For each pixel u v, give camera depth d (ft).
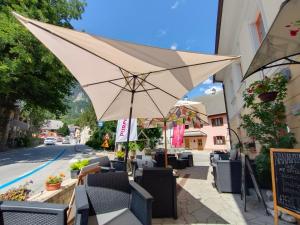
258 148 22.88
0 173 29.40
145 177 12.10
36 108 70.79
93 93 13.75
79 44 9.24
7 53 43.45
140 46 9.11
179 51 9.32
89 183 9.22
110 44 9.09
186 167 34.09
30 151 74.43
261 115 14.49
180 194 17.16
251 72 11.75
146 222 7.36
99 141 86.17
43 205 6.21
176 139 30.68
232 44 31.09
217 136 93.81
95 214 8.68
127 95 14.67
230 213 12.65
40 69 47.57
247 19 22.44
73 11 56.54
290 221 10.96
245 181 14.15
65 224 5.91
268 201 14.21
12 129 106.42
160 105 15.55
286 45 9.55
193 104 24.72
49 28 8.05
